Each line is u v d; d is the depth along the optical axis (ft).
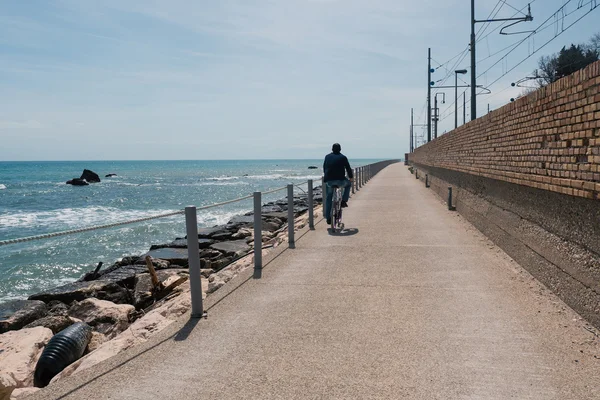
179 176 348.38
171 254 43.39
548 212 19.19
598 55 144.36
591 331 14.61
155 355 13.79
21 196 159.02
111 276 36.35
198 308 16.98
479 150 34.12
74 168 621.72
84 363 15.35
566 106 16.90
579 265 15.97
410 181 99.66
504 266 23.27
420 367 12.56
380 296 18.95
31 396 11.54
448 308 17.28
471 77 63.72
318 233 35.19
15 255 57.52
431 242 30.07
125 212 107.96
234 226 58.59
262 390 11.57
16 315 27.94
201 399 11.22
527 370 12.23
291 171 466.29
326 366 12.78
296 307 17.85
